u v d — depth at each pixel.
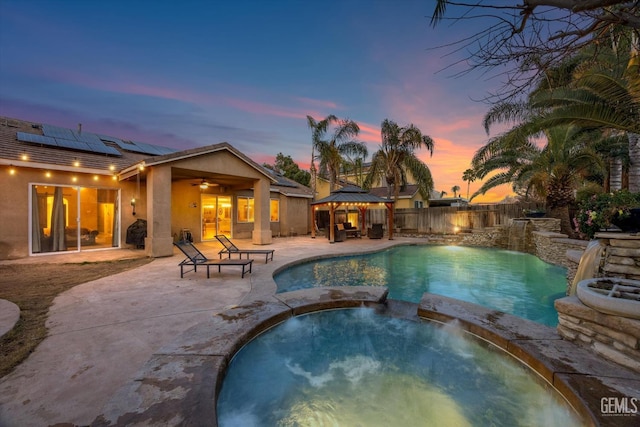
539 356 2.70
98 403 2.20
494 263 9.98
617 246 3.97
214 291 5.31
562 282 7.45
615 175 11.34
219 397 2.58
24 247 8.52
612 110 5.27
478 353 3.45
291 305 4.41
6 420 2.00
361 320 4.52
